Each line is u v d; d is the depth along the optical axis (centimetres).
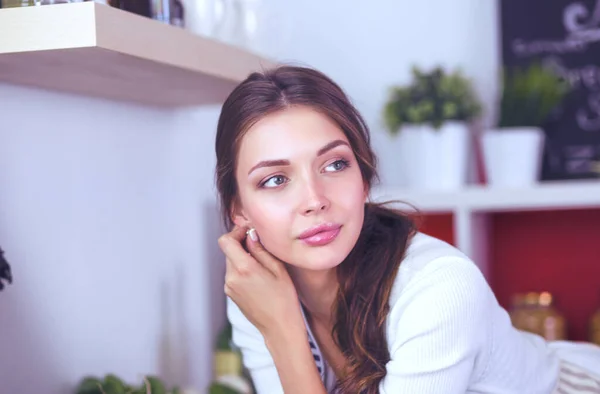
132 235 173
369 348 117
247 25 167
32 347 139
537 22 224
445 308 108
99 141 161
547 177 224
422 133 212
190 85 148
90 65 119
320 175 108
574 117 222
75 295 152
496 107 229
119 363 167
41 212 142
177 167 196
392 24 239
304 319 127
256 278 120
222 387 176
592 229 233
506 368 121
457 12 234
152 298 181
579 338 234
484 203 204
